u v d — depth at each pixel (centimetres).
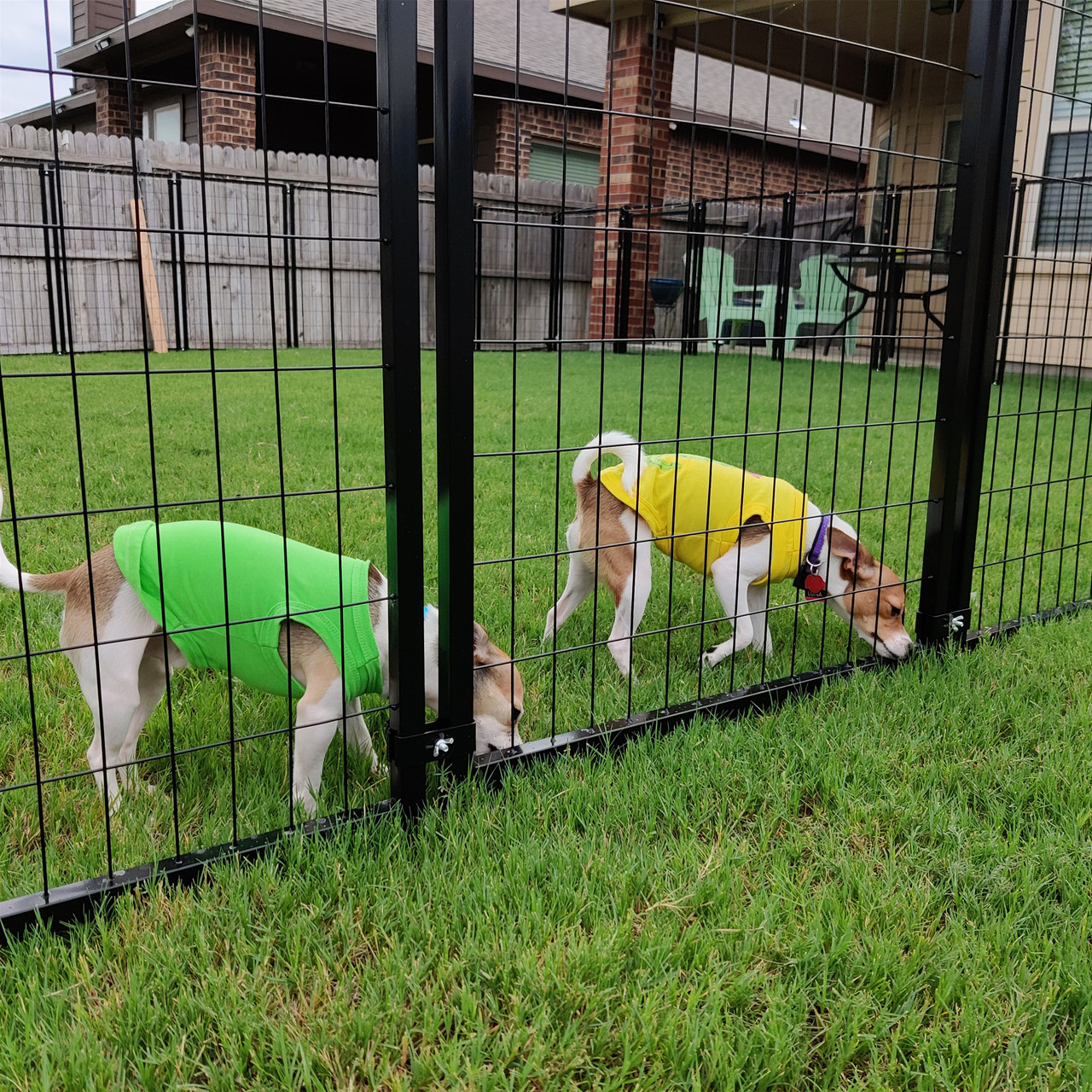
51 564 390
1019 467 675
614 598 341
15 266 1026
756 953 189
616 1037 166
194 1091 154
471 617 229
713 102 1798
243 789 249
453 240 207
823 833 234
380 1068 159
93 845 218
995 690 313
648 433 747
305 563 241
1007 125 316
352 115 1612
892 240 1015
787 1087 161
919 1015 172
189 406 797
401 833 220
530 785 244
